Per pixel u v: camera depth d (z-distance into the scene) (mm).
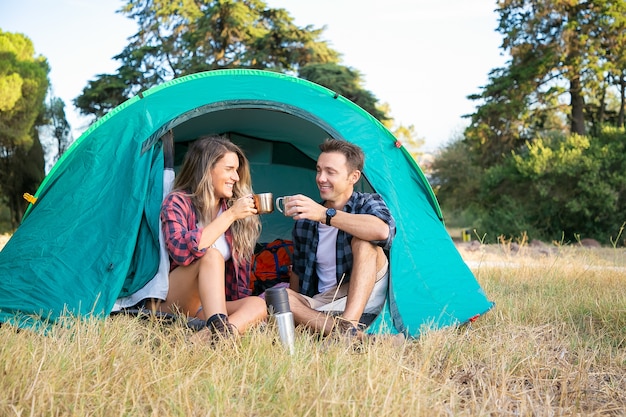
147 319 3672
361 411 2436
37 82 24469
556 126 28094
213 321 3336
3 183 27078
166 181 4117
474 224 23484
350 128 4664
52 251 3855
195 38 27344
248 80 4676
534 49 23469
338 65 25562
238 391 2686
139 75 28031
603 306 4762
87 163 4199
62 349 2912
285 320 3311
